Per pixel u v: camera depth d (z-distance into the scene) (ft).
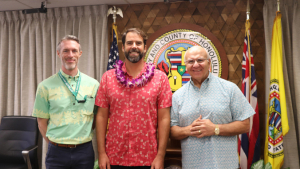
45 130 7.22
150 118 6.29
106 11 10.77
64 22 11.27
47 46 11.30
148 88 6.35
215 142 6.07
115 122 6.37
